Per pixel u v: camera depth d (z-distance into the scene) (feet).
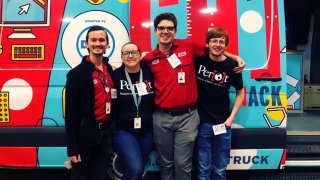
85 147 9.67
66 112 9.40
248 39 11.43
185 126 10.51
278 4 11.46
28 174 14.52
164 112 10.52
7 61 11.69
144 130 10.61
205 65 10.73
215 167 11.18
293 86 18.65
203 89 10.87
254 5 11.44
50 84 11.57
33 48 11.65
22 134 11.59
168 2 11.44
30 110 11.57
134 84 10.28
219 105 10.86
